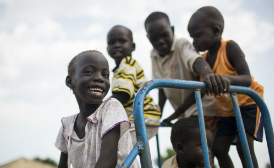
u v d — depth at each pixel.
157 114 2.58
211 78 1.88
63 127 1.79
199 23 2.66
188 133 2.02
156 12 3.14
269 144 2.04
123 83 2.37
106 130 1.51
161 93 3.41
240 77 2.23
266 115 2.07
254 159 2.36
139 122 1.42
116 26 3.06
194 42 2.74
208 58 2.78
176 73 3.07
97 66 1.65
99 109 1.63
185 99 3.09
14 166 9.02
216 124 2.80
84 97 1.63
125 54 2.99
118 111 1.60
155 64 3.30
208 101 2.79
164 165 2.16
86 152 1.57
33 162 9.80
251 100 2.53
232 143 2.72
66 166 1.85
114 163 1.47
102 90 1.65
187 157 2.03
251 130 2.43
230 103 2.60
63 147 1.81
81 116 1.73
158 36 3.03
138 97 1.47
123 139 1.65
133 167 1.65
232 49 2.56
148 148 1.40
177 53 3.02
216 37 2.66
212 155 2.63
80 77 1.64
